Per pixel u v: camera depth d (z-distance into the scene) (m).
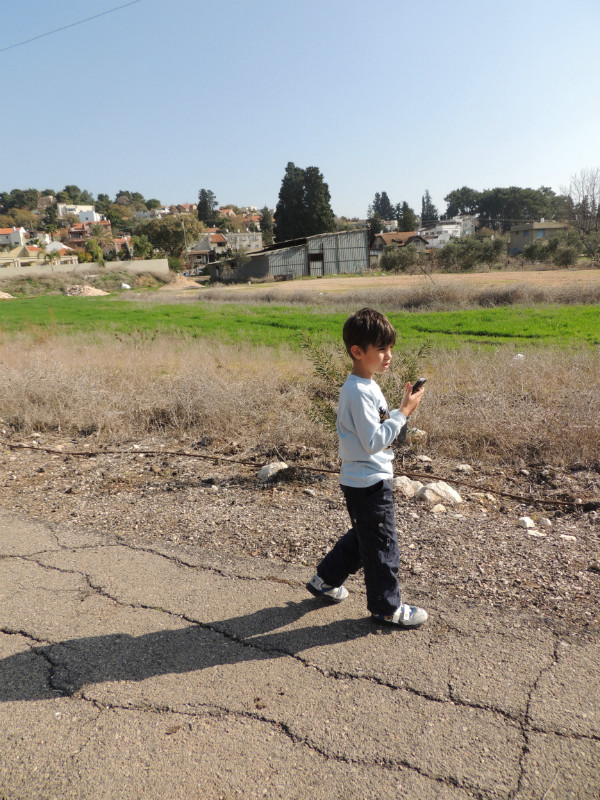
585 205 61.19
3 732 2.19
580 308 21.20
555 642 2.54
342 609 2.94
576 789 1.83
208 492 4.70
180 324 21.45
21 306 37.12
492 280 38.81
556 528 3.76
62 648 2.69
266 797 1.84
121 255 98.44
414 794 1.83
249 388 7.56
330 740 2.07
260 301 34.06
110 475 5.30
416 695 2.28
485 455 5.32
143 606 3.01
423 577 3.14
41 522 4.20
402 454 5.48
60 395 7.85
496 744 2.02
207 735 2.12
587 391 6.29
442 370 8.41
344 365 6.31
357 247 67.31
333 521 3.98
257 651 2.61
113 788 1.91
